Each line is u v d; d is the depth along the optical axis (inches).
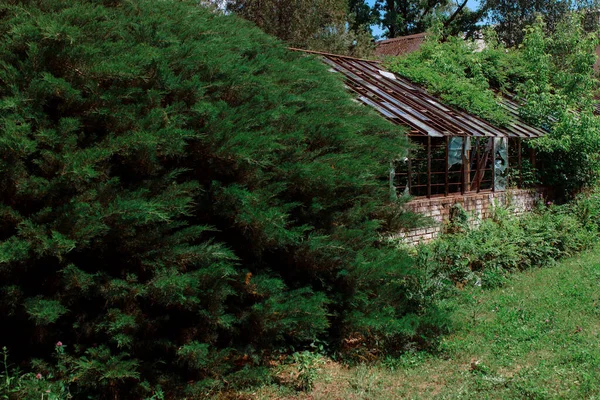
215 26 291.4
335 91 342.0
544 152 693.3
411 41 1304.1
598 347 279.1
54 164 197.5
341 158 283.0
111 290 206.5
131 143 206.7
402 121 518.9
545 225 526.0
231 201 235.1
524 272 456.4
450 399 229.6
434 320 287.4
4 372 208.8
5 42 209.3
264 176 251.8
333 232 283.9
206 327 236.1
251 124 251.0
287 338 282.5
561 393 227.3
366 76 652.1
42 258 202.8
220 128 233.1
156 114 218.7
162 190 226.7
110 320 209.5
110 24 233.0
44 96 199.9
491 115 649.0
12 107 190.4
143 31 245.9
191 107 230.5
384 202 331.3
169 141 215.8
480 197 571.2
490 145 605.9
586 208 617.3
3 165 185.5
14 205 199.8
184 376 238.8
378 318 280.7
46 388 196.1
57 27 203.2
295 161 269.3
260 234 241.3
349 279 280.7
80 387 210.5
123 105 216.1
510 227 497.4
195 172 245.0
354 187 292.7
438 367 265.7
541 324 315.0
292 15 1194.0
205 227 226.2
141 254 214.7
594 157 695.7
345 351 283.0
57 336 214.7
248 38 315.6
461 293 374.6
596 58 792.3
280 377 253.8
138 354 225.1
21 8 215.3
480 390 237.6
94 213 199.6
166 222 222.8
